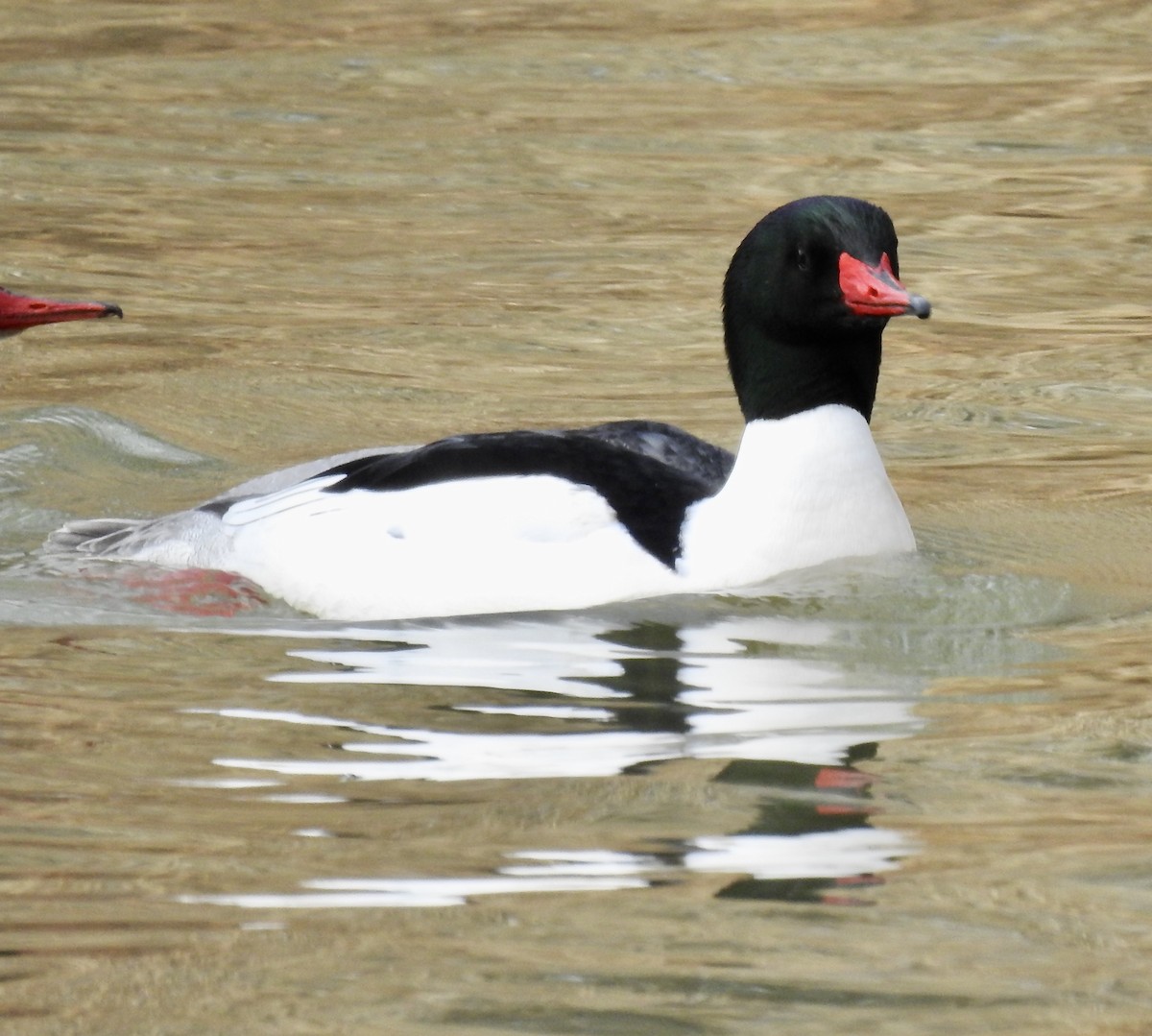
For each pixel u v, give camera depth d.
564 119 25.98
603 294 18.94
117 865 7.39
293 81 28.06
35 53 29.52
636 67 28.77
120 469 14.13
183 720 8.97
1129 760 8.38
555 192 22.73
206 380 16.28
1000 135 25.06
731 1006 6.34
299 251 20.53
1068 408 15.59
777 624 10.31
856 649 9.95
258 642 10.20
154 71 28.52
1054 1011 6.31
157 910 7.03
